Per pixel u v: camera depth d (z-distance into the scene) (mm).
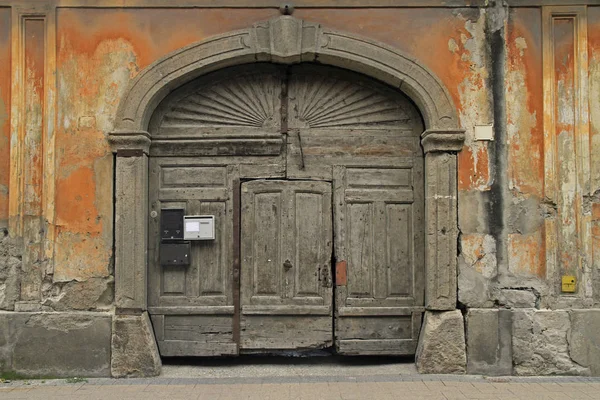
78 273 5574
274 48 5652
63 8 5691
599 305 5555
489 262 5594
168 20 5699
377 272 5875
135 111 5613
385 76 5754
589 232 5570
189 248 5809
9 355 5488
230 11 5715
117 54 5672
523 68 5680
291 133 5945
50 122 5629
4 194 5617
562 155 5621
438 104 5641
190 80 5855
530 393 5008
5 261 5566
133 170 5602
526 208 5617
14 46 5645
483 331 5547
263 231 5898
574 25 5695
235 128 5938
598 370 5508
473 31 5715
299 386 5227
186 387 5211
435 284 5598
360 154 5934
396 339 5844
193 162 5906
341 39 5680
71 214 5598
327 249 5891
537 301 5574
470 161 5645
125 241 5566
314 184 5918
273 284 5871
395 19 5730
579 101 5625
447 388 5145
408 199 5895
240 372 5656
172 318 5832
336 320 5859
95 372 5504
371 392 5055
